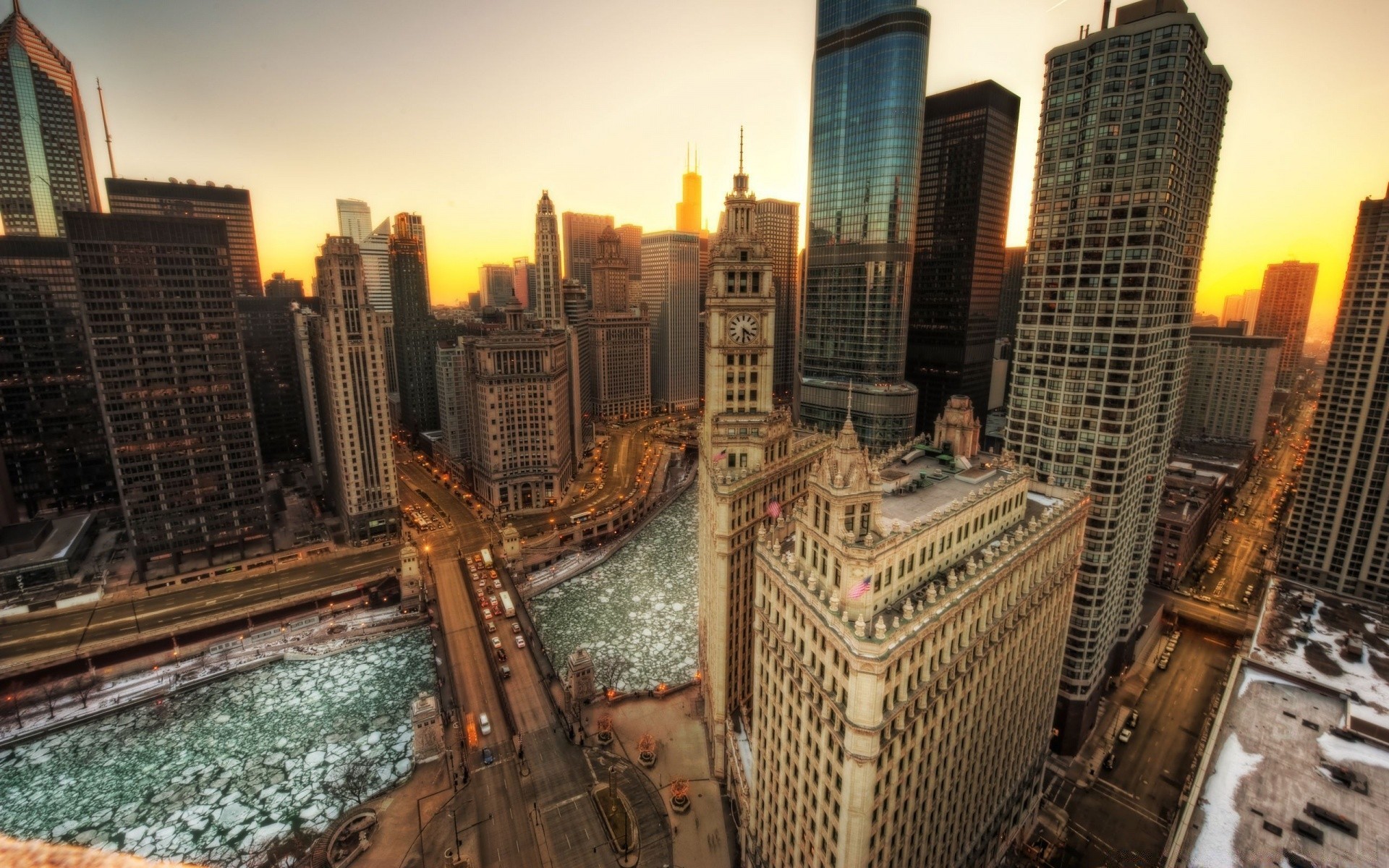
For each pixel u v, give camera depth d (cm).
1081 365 13375
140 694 16000
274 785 13438
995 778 10144
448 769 13075
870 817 7069
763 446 12344
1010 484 10138
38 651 16775
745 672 12888
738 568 12081
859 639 6738
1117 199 12562
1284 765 9275
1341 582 18912
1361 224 17825
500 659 16625
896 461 11619
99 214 19238
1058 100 13312
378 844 11525
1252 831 8250
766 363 12800
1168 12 12331
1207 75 13112
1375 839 8138
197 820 12606
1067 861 11506
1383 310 17550
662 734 14125
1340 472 18638
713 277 12644
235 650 17862
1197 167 14075
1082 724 14000
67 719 15088
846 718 6925
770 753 9456
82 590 19562
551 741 13888
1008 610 9081
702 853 11281
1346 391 18362
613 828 11544
